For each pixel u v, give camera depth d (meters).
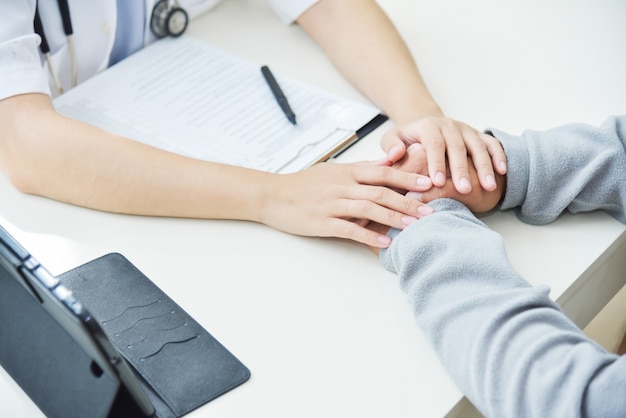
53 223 0.87
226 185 0.86
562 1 1.13
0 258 0.63
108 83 1.05
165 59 1.09
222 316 0.76
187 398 0.68
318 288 0.78
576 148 0.82
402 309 0.75
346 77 1.04
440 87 1.01
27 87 0.92
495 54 1.05
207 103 1.01
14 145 0.90
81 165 0.88
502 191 0.84
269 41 1.12
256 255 0.82
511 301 0.68
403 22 1.12
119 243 0.85
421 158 0.87
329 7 1.08
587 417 0.62
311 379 0.70
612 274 0.87
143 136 0.96
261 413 0.68
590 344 0.66
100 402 0.62
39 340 0.66
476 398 0.66
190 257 0.83
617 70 1.01
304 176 0.87
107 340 0.58
